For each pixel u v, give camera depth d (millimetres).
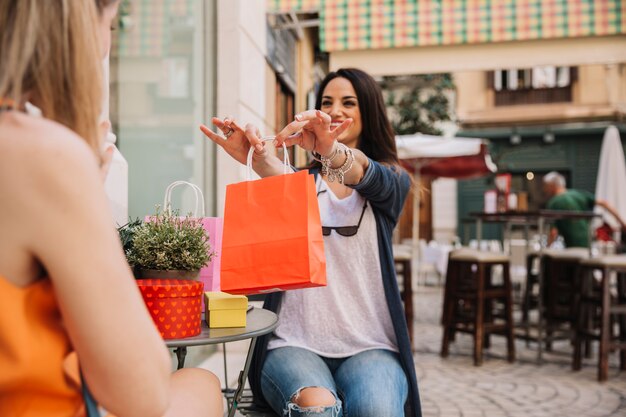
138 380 854
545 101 15375
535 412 3641
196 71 4031
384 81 14891
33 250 799
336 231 2031
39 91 873
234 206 1532
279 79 6223
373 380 1796
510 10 5551
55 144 804
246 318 1697
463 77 15773
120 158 2354
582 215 5043
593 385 4324
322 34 5750
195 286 1425
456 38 5629
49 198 789
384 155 2287
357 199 2066
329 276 2021
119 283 832
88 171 824
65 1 868
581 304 4816
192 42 3984
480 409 3695
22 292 816
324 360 2014
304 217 1439
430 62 5844
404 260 5250
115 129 3248
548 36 5492
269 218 1481
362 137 2318
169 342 1321
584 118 13906
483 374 4625
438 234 16469
